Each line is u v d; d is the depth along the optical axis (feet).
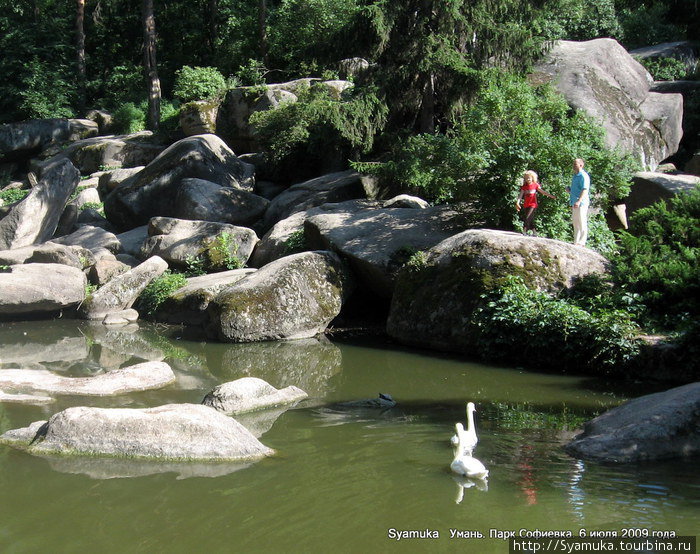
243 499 19.67
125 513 18.88
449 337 41.47
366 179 66.80
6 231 64.18
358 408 29.84
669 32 100.73
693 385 25.89
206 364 39.09
